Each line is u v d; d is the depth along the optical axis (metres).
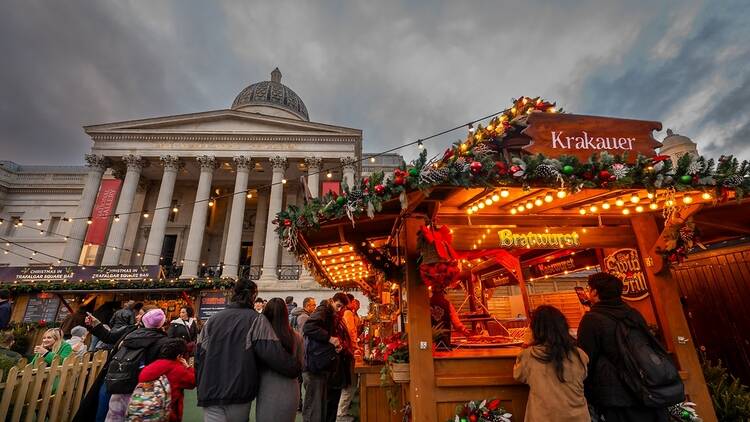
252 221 28.73
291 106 34.44
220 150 24.92
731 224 4.35
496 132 3.62
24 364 4.41
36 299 14.59
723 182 2.88
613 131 3.41
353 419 5.37
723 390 3.98
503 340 4.55
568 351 2.67
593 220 4.04
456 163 2.79
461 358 3.38
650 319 3.85
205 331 2.92
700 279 6.00
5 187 30.89
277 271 22.67
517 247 3.72
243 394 2.68
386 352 3.91
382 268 4.12
